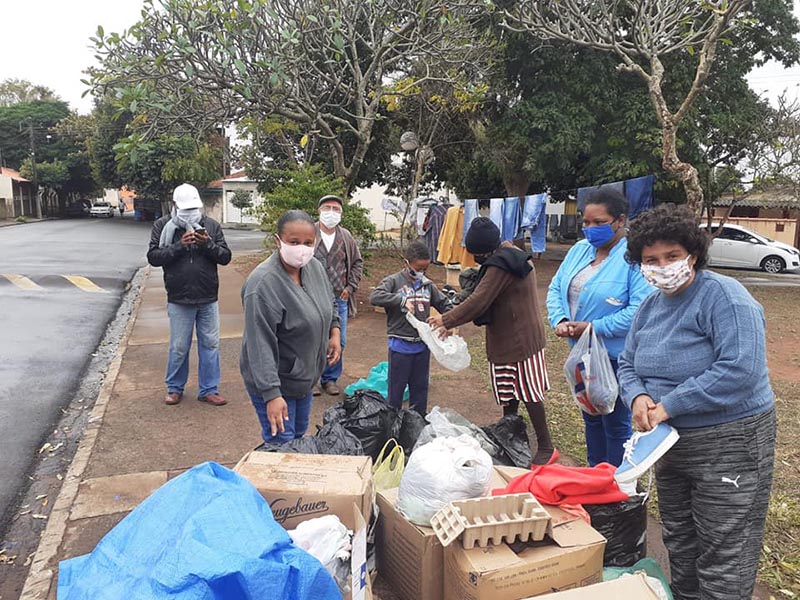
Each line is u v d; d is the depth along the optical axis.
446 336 3.97
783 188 15.84
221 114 9.48
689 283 2.12
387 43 10.04
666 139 7.70
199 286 4.83
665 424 2.08
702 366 2.05
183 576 1.50
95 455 4.02
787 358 7.34
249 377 2.99
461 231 11.11
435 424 3.08
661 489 2.29
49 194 46.09
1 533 3.24
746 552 2.06
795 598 2.66
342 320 5.69
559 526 2.23
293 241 2.92
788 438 4.52
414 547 2.20
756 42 14.77
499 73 14.44
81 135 43.75
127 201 65.12
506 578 1.96
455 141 17.81
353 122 14.34
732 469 2.02
